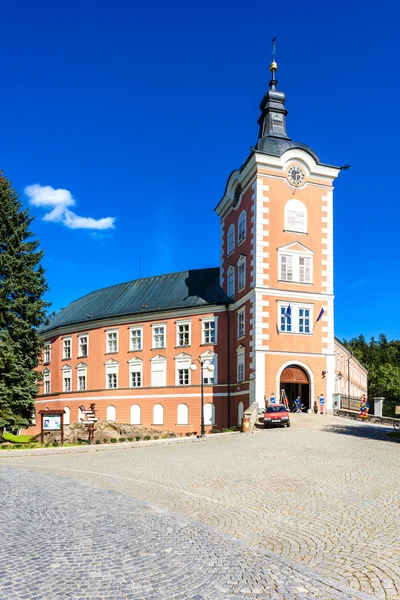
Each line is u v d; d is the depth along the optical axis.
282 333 46.00
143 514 12.62
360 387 102.31
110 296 66.44
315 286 47.75
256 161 47.41
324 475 17.89
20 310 43.09
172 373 54.84
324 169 49.34
